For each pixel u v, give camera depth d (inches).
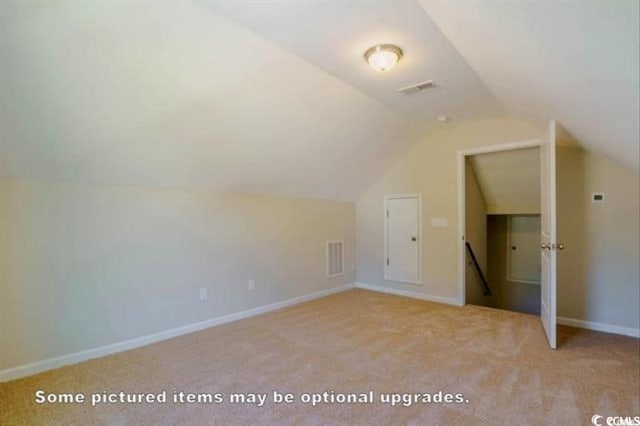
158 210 123.5
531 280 223.0
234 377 93.4
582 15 45.9
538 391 84.9
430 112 146.6
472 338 122.5
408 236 189.8
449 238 173.8
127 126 94.5
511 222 231.0
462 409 77.5
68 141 91.1
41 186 98.3
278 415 75.6
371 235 206.8
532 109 118.8
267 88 103.3
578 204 135.2
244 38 84.4
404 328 134.0
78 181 104.8
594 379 90.8
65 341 102.3
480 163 182.5
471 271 186.7
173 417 75.0
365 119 141.8
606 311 130.1
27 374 95.1
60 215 101.7
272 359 105.2
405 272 191.2
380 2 72.3
